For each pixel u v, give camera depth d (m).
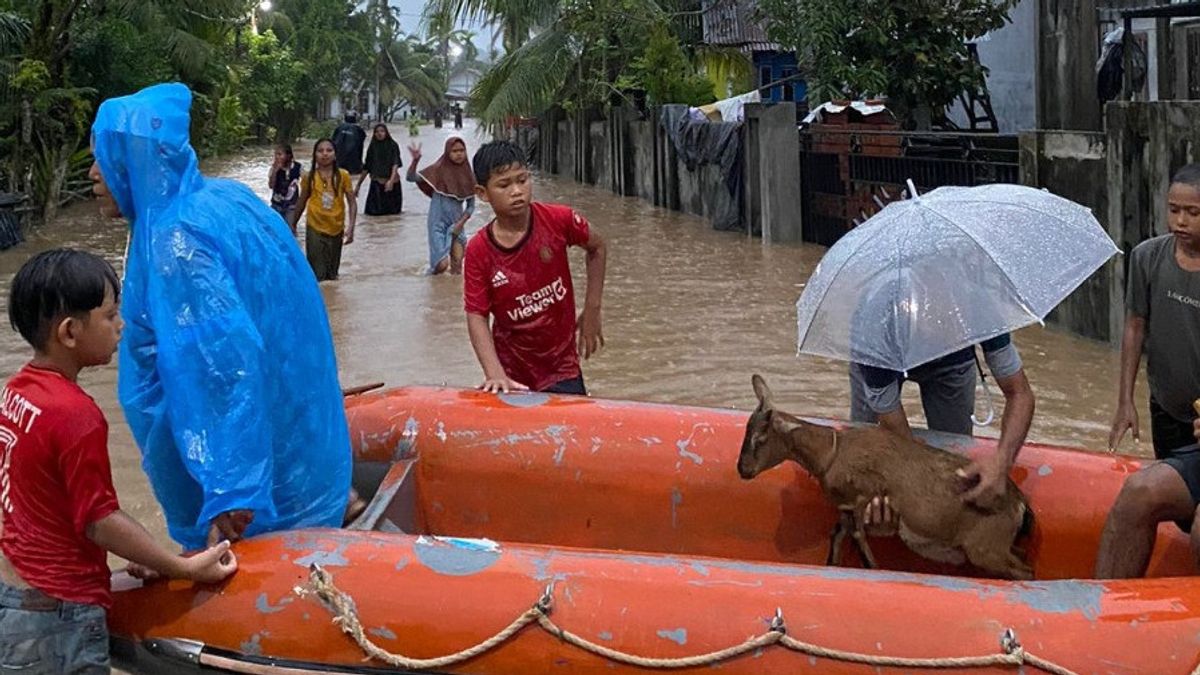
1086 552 4.20
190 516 3.90
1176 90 13.69
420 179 13.08
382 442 4.83
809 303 4.11
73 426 3.21
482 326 5.17
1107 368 8.50
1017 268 3.86
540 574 3.55
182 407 3.55
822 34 16.23
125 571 3.79
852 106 14.82
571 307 5.37
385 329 10.10
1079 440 6.88
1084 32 14.89
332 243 12.54
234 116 39.88
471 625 3.47
